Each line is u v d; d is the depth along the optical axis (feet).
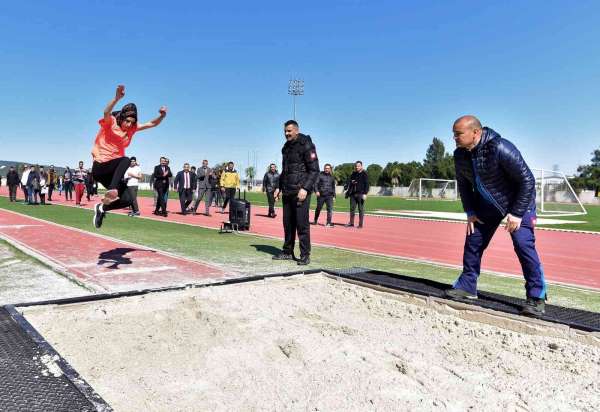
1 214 50.70
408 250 31.99
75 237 31.42
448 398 8.80
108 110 16.87
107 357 10.25
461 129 13.47
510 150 13.16
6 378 7.80
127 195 18.49
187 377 9.39
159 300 14.26
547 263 28.25
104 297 13.60
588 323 12.04
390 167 323.16
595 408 8.68
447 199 199.41
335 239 37.45
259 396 8.61
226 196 55.88
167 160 55.42
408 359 10.66
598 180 241.35
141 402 8.28
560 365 10.64
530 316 12.61
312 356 10.46
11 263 22.07
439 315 14.11
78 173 71.72
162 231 37.47
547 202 99.25
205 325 12.28
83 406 6.92
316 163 23.50
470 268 14.65
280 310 14.11
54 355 8.80
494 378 9.91
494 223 14.39
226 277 19.51
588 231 49.52
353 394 8.75
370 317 14.11
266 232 40.04
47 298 15.61
